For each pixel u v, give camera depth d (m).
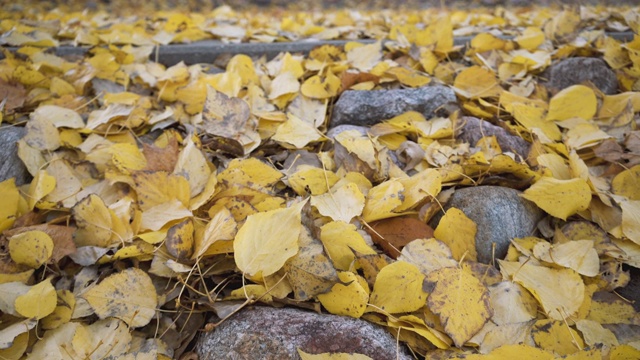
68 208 0.58
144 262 0.55
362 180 0.59
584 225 0.57
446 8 1.99
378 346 0.46
